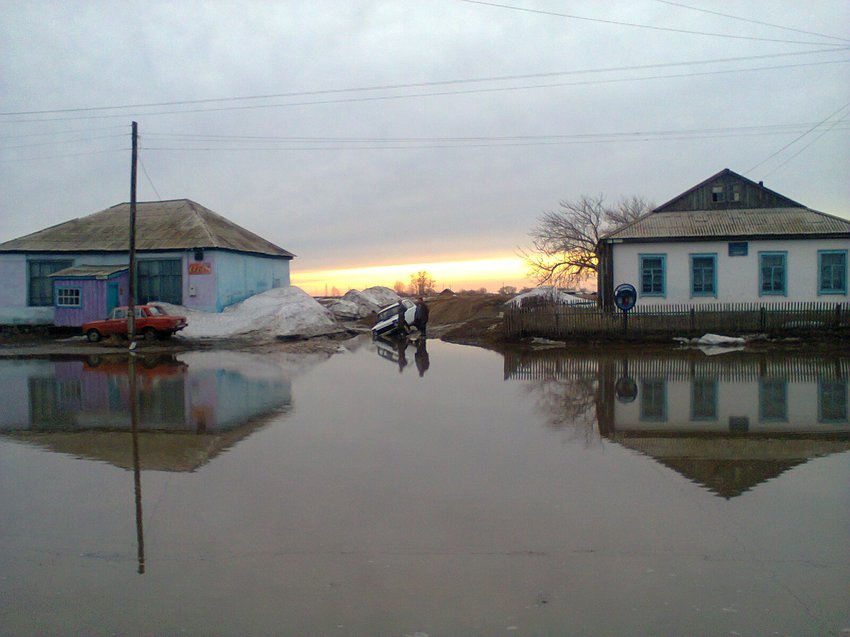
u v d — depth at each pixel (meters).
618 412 11.74
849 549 5.57
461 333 32.72
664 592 4.84
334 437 9.88
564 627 4.39
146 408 12.60
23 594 4.95
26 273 32.03
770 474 7.76
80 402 13.40
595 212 44.09
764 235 25.56
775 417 11.16
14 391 15.07
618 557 5.44
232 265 32.81
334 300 49.53
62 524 6.32
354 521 6.29
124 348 26.12
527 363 20.17
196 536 5.99
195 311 30.70
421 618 4.52
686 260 26.16
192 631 4.41
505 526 6.13
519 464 8.23
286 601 4.78
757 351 22.53
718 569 5.21
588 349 24.33
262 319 30.38
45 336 30.66
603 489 7.20
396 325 32.69
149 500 7.00
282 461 8.48
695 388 14.49
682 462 8.30
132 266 25.64
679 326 24.95
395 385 15.63
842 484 7.34
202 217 34.53
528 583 5.00
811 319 24.33
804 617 4.48
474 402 13.02
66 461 8.64
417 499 6.90
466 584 5.00
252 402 13.23
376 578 5.11
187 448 9.27
